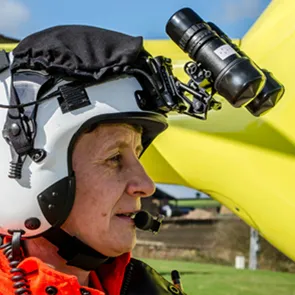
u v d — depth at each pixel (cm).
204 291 538
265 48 159
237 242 1091
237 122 161
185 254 1087
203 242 1149
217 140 162
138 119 112
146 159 174
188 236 1223
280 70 154
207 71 107
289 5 158
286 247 157
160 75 111
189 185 171
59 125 108
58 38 111
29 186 108
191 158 166
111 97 109
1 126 109
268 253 933
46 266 107
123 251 112
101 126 111
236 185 160
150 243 1159
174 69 167
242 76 104
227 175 161
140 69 111
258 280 600
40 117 108
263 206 156
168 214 1417
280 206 153
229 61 106
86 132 110
